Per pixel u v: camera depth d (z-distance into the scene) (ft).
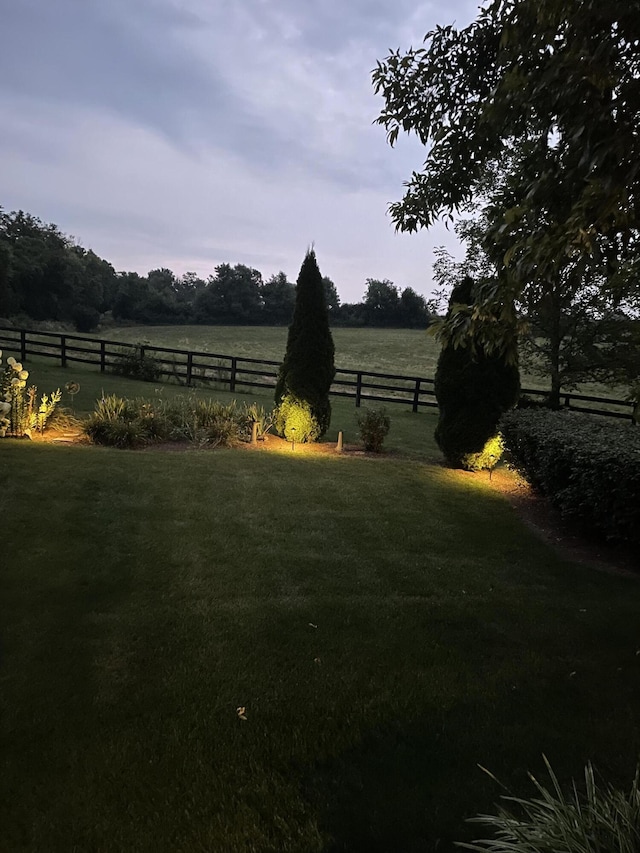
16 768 6.48
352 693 8.36
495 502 20.21
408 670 9.08
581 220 6.09
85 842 5.54
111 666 8.70
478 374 24.57
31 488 17.22
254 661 9.07
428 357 106.93
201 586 11.73
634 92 6.23
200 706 7.82
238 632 9.95
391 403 54.29
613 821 4.56
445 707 8.13
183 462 22.50
